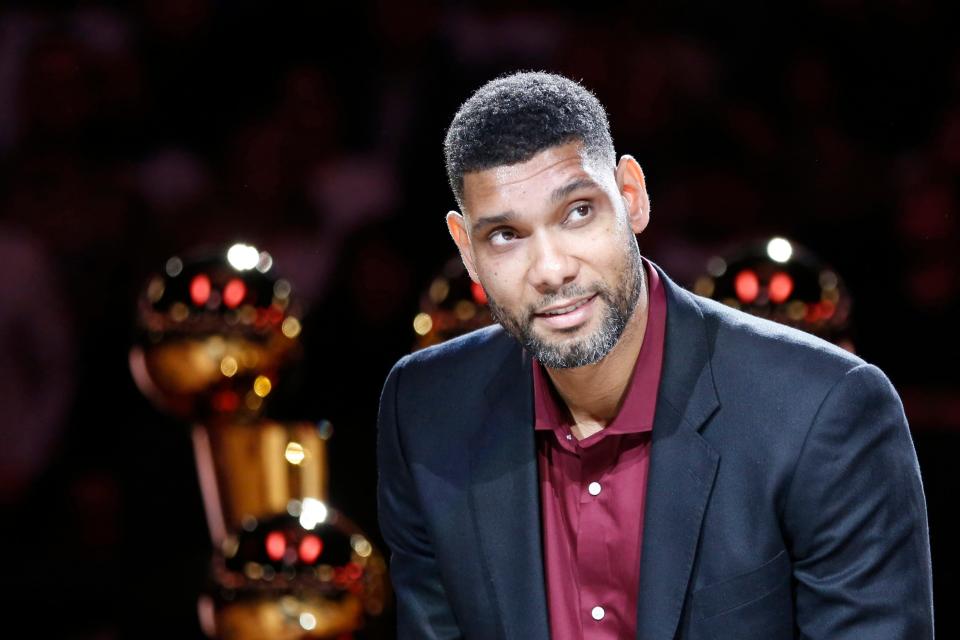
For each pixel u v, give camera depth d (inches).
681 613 207.0
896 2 573.0
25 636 418.6
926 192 485.7
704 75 565.0
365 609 236.5
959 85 563.2
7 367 498.0
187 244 514.3
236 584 232.8
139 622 414.0
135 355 245.9
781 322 232.1
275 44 603.8
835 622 207.0
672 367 213.9
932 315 461.4
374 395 414.0
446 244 449.4
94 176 530.9
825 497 205.3
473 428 227.9
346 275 420.8
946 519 340.5
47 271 508.7
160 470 417.4
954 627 332.2
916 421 388.2
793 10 581.6
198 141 587.8
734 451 208.1
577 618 218.7
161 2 590.6
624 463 216.7
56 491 494.0
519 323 204.5
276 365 242.2
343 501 373.1
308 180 532.7
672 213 522.9
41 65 552.7
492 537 220.4
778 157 536.4
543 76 207.2
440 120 559.2
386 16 570.6
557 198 197.3
